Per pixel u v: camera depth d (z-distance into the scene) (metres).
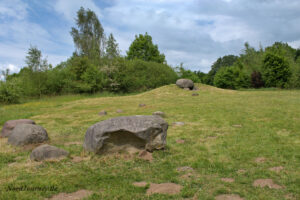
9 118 12.52
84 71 32.25
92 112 14.13
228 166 4.89
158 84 34.44
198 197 3.53
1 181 4.19
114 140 5.45
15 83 23.38
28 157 5.59
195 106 14.50
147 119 5.72
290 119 9.61
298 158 5.28
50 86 27.81
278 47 44.03
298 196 3.54
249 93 22.84
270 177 4.29
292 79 30.86
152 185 4.03
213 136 7.56
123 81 31.12
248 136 7.35
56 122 11.18
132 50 46.19
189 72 44.09
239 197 3.57
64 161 5.17
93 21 42.78
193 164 5.00
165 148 6.01
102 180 4.21
